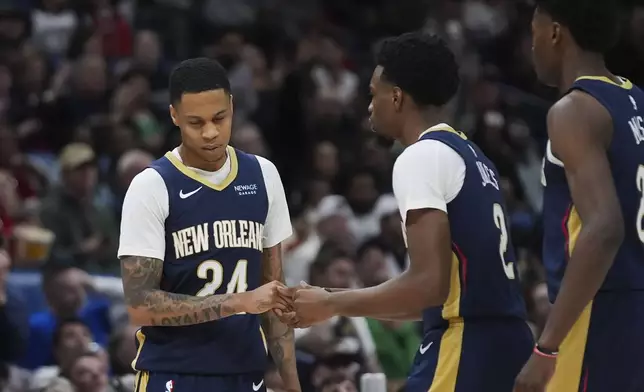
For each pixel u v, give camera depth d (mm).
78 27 38406
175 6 42625
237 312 11562
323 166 35344
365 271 26375
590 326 10969
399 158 11555
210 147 11688
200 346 11906
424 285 11117
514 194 34812
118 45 38281
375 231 32500
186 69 11641
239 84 38938
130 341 20375
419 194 11250
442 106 12000
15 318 22016
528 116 44656
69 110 34438
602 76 11258
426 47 11844
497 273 11570
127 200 11812
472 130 37406
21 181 30250
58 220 26750
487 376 11445
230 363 11969
